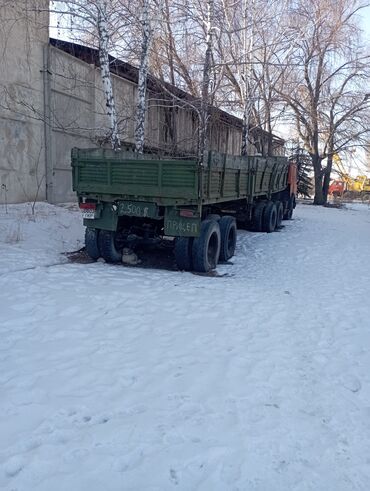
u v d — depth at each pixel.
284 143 31.31
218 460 2.87
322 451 3.04
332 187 49.78
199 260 8.17
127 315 5.59
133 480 2.66
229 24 16.61
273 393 3.80
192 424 3.26
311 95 27.55
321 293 7.20
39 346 4.55
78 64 15.45
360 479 2.78
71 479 2.64
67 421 3.24
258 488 2.65
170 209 7.94
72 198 15.91
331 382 4.07
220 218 9.72
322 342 5.02
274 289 7.33
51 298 6.03
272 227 14.58
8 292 6.15
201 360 4.37
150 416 3.34
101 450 2.91
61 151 15.10
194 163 7.53
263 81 20.44
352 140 29.36
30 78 13.56
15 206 12.62
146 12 11.55
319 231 15.07
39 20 13.31
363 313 6.13
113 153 9.08
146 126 18.17
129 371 4.07
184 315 5.70
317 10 21.33
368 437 3.24
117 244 8.86
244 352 4.62
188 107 16.62
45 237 10.16
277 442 3.10
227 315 5.79
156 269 8.48
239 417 3.39
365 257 10.63
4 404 3.43
